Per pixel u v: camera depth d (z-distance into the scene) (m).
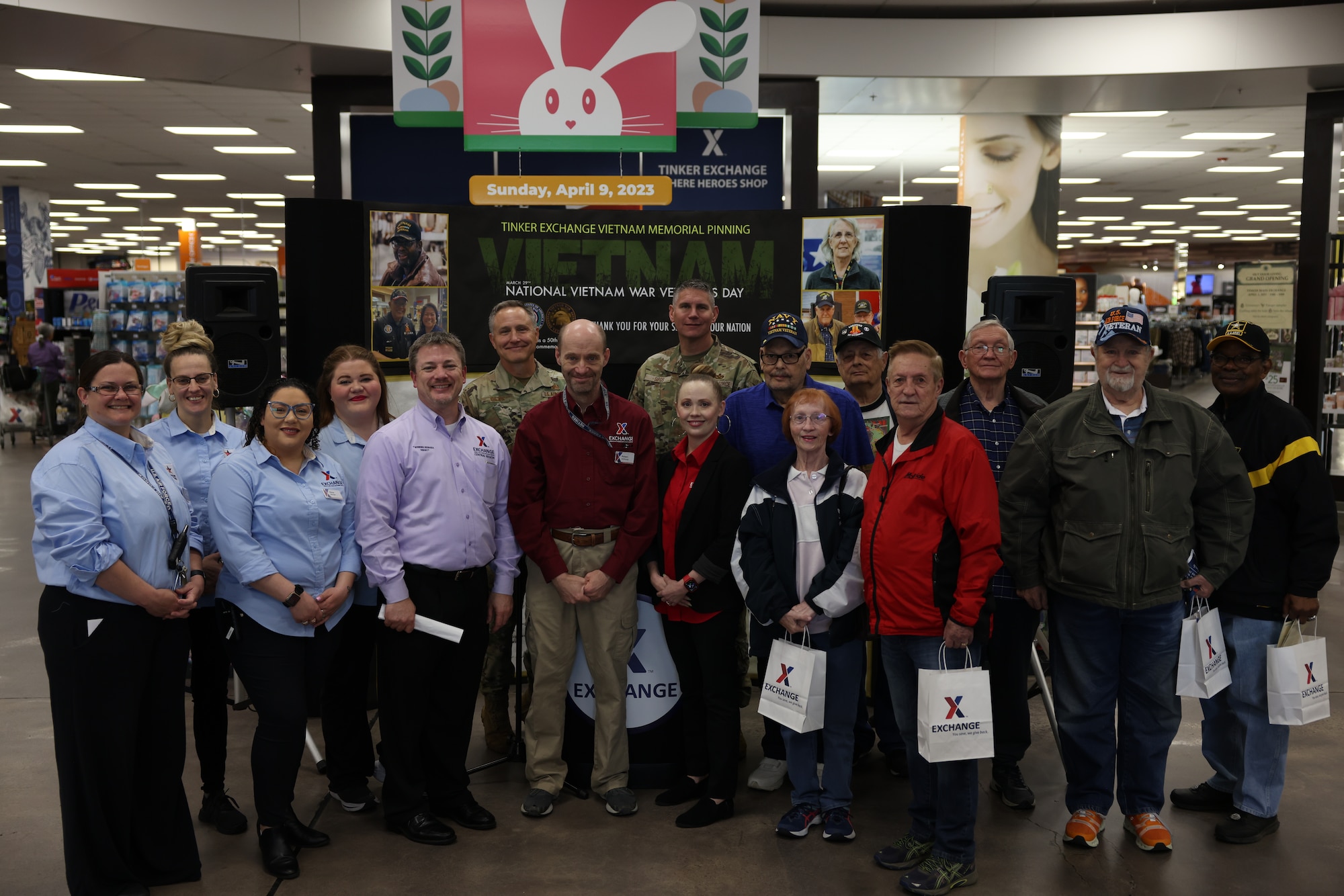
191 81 7.19
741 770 3.60
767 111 7.14
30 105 10.30
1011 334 4.23
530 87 5.00
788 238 4.55
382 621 2.98
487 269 4.46
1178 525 2.78
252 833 3.08
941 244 4.44
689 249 4.54
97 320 11.86
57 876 2.79
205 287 4.16
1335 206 8.01
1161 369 22.97
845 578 2.85
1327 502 2.90
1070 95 7.89
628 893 2.70
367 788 3.29
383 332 4.37
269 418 2.80
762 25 7.15
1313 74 7.32
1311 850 2.95
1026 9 7.28
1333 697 4.29
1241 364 3.01
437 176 6.96
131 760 2.58
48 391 13.27
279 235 24.00
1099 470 2.81
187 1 5.95
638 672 3.37
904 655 2.79
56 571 2.48
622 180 4.96
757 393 3.45
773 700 2.91
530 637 3.27
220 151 13.09
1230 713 3.09
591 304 4.54
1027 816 3.20
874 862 2.87
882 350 3.82
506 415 3.71
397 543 2.97
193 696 3.14
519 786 3.46
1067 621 2.94
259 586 2.74
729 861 2.88
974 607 2.59
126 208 19.25
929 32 7.27
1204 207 19.28
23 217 16.66
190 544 2.83
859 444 3.38
